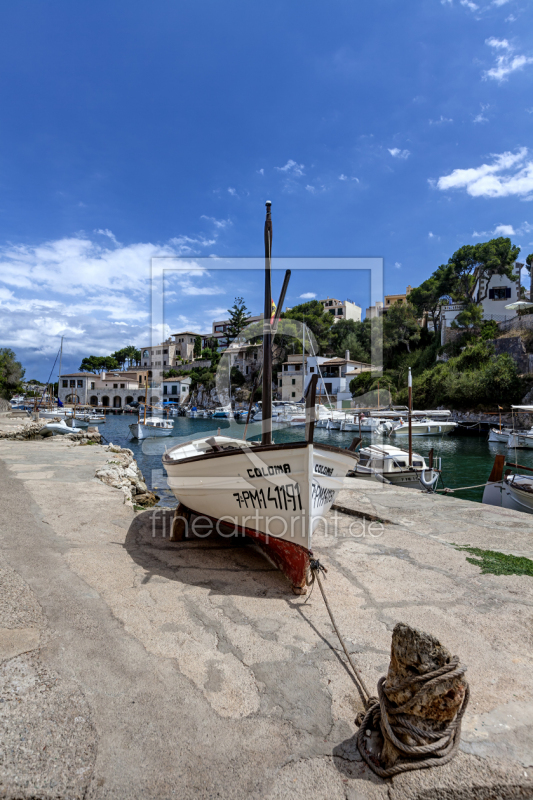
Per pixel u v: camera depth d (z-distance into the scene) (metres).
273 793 1.94
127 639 3.09
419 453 29.03
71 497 7.48
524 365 43.62
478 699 2.55
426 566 4.62
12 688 2.49
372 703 2.46
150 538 5.50
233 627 3.31
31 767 1.99
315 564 3.75
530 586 4.12
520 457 27.67
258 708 2.45
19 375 68.31
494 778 2.02
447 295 58.00
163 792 1.92
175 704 2.46
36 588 3.83
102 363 109.31
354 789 1.98
